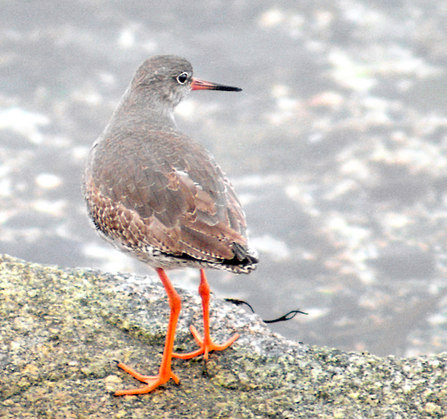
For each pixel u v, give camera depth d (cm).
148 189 614
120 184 629
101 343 665
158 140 662
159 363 651
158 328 691
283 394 617
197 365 654
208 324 663
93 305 712
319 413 594
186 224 594
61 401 587
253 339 687
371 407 602
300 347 678
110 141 686
